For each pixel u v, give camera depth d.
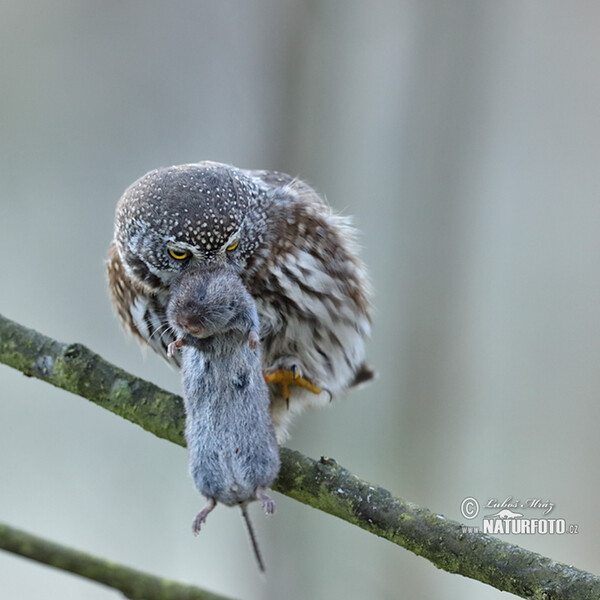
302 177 14.16
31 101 16.56
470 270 13.84
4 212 15.88
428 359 13.38
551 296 15.55
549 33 16.05
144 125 16.45
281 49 14.27
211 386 6.02
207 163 8.02
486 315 14.95
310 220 8.36
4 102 16.44
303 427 12.62
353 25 14.05
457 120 13.70
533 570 6.25
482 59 13.80
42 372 7.14
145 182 7.46
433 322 13.48
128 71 16.62
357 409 13.05
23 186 16.16
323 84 14.11
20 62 16.67
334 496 6.66
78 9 16.80
